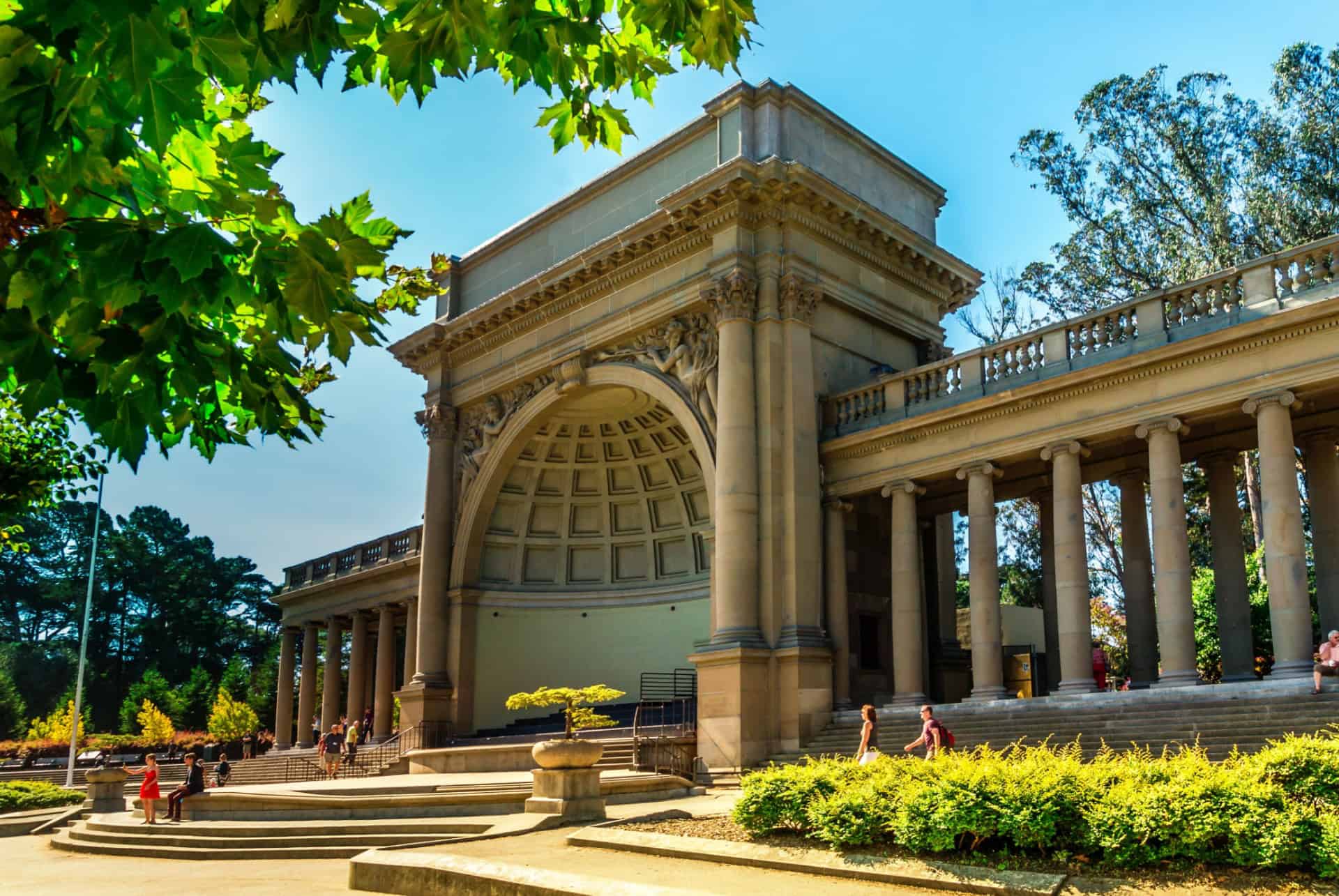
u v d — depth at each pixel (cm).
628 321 3834
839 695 3253
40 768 6344
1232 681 2914
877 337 3784
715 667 3180
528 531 4716
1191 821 1180
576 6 734
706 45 834
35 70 524
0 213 587
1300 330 2453
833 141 3809
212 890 1645
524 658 4594
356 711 5841
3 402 1341
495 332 4419
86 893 1695
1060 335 2966
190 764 2619
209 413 781
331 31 639
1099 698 2619
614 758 3152
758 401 3388
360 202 688
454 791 2452
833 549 3362
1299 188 4638
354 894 1544
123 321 582
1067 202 5362
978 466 3056
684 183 3825
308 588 6319
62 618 11506
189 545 11906
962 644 5228
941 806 1308
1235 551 2973
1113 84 5112
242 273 658
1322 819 1118
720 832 1642
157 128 568
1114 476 3278
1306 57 4741
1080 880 1169
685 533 4581
